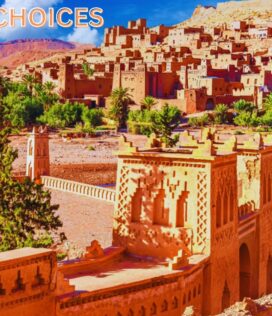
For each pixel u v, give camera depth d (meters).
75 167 69.75
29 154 49.00
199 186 27.09
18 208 27.80
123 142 28.58
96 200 39.69
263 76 178.38
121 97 147.62
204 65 187.50
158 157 27.80
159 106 163.75
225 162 28.31
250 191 34.94
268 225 36.09
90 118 141.75
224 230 28.52
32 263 19.64
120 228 28.77
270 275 36.69
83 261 25.16
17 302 19.28
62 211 37.97
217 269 27.77
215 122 149.50
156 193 27.98
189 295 25.77
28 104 146.25
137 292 23.52
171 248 27.67
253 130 134.50
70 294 21.14
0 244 27.59
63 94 183.38
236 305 18.52
